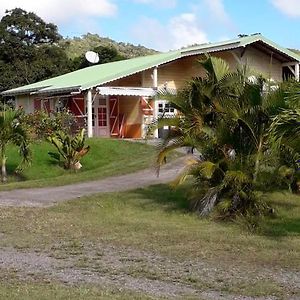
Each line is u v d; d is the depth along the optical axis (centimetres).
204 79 1385
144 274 846
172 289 762
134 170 2203
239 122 1315
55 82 3562
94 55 4059
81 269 881
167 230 1201
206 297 721
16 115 2227
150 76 3212
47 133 2558
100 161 2541
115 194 1705
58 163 2450
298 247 1031
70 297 705
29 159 2278
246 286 773
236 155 1348
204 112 1368
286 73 3191
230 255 972
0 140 2189
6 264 915
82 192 1783
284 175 1435
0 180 2220
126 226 1248
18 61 5206
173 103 1399
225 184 1312
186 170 1366
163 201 1576
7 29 5372
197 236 1134
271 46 3030
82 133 2430
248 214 1309
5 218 1346
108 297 708
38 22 5534
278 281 802
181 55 3122
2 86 5019
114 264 912
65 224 1273
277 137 1067
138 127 3198
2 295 712
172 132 1404
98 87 2953
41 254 988
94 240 1104
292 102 1087
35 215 1386
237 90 1338
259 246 1041
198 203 1405
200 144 1368
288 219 1330
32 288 755
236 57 2994
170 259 945
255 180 1327
